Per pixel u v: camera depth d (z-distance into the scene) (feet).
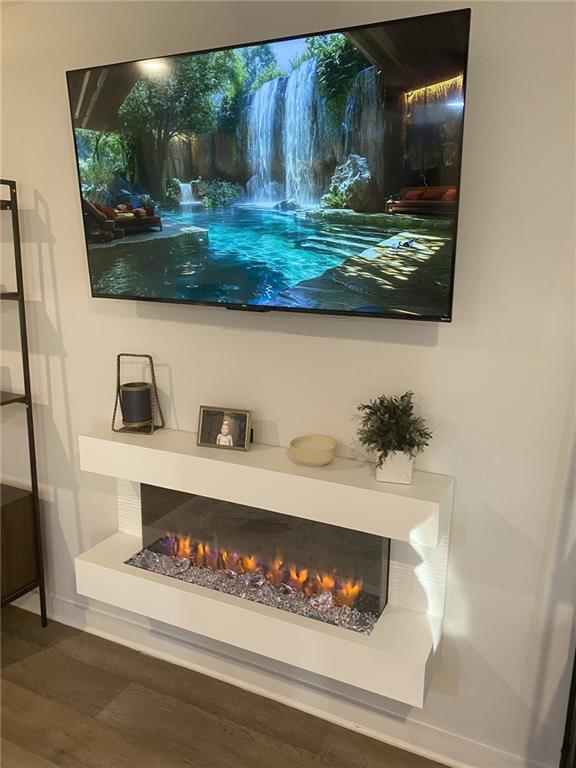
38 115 7.59
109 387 8.04
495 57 5.31
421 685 5.95
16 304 8.41
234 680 7.97
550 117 5.23
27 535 8.68
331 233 5.79
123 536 8.31
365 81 5.30
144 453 7.01
